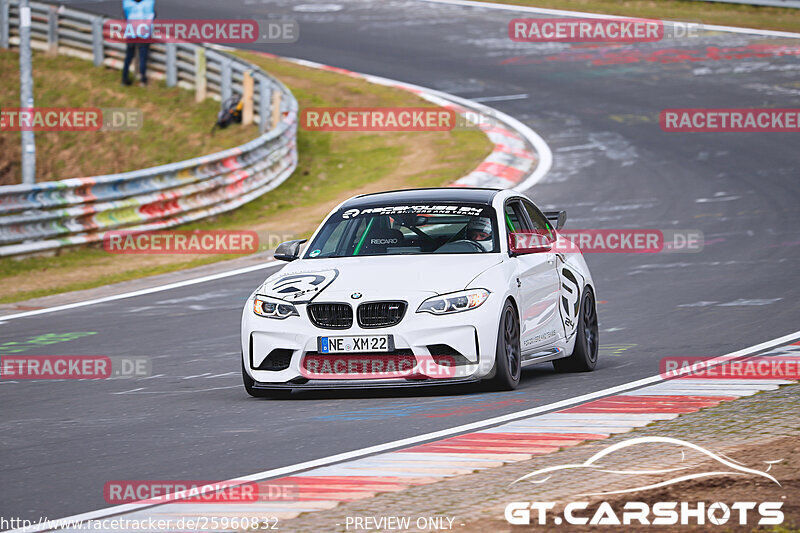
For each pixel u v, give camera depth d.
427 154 92.38
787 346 36.41
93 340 44.50
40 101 109.69
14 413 31.34
